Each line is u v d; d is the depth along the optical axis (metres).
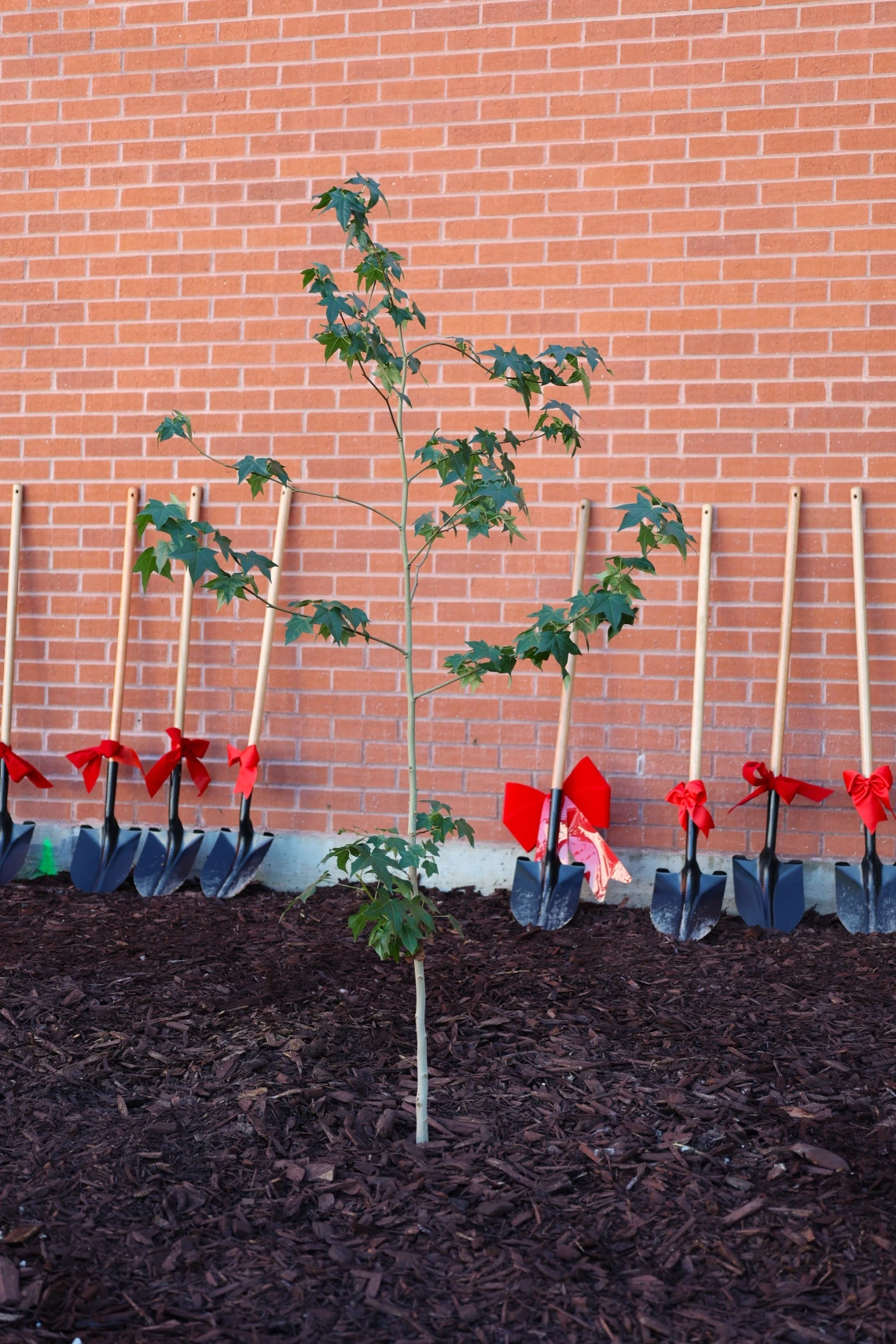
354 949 3.49
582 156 4.00
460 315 4.09
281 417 4.24
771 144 3.88
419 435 4.14
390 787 4.18
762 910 3.77
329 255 4.20
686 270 3.95
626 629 4.01
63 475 4.41
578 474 4.03
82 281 4.37
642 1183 2.13
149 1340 1.68
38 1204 2.02
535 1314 1.76
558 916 3.79
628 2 3.95
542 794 3.96
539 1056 2.70
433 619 4.13
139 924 3.75
